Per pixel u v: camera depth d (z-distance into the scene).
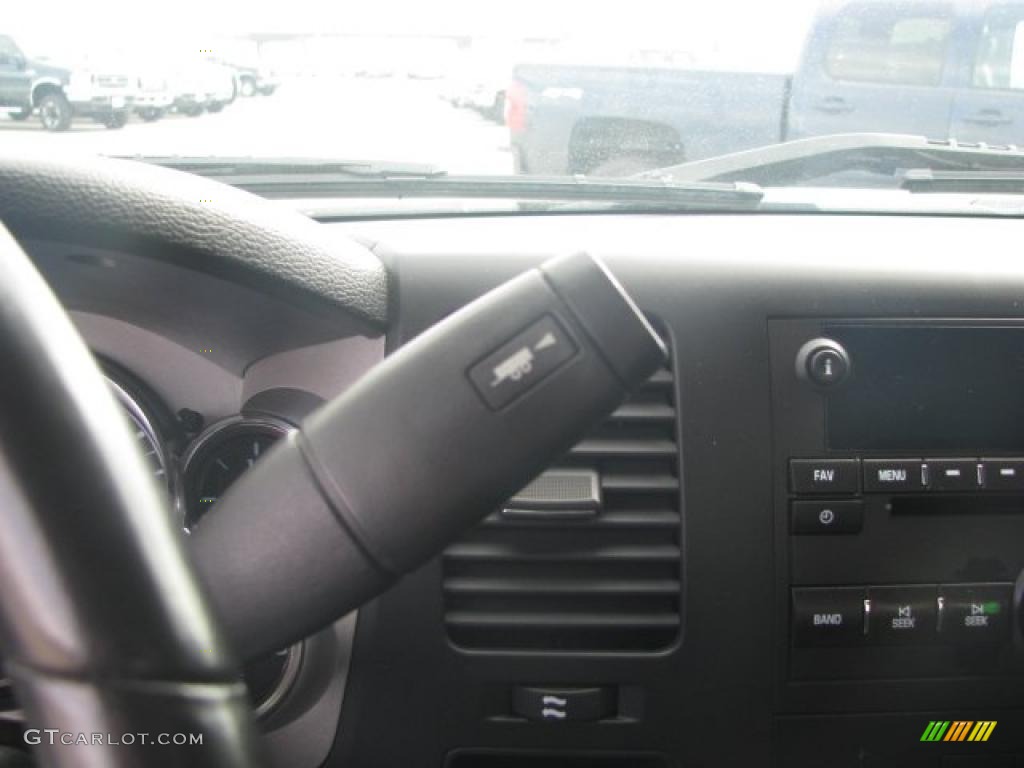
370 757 1.93
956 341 1.93
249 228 1.61
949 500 1.92
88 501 0.78
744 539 1.91
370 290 1.81
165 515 0.82
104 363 1.87
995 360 1.93
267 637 1.04
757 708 1.94
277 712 1.87
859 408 1.92
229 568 1.02
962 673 1.96
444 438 0.99
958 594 1.93
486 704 1.93
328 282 1.72
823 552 1.92
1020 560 1.93
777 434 1.91
